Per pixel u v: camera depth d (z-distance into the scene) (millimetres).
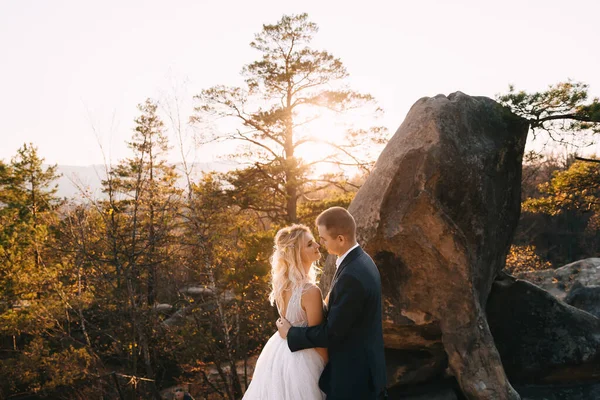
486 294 5566
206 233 13148
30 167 26812
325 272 5582
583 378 5773
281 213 22906
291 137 22609
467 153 5016
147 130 19000
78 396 14570
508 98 6527
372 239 4953
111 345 15141
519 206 5945
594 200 18875
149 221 13562
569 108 6980
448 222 4723
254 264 12422
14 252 15398
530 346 5793
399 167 4926
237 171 22422
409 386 5410
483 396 4621
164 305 16344
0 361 14578
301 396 2951
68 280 15375
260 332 13266
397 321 4969
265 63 21672
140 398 13648
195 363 13641
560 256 42312
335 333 2783
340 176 23656
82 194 13477
